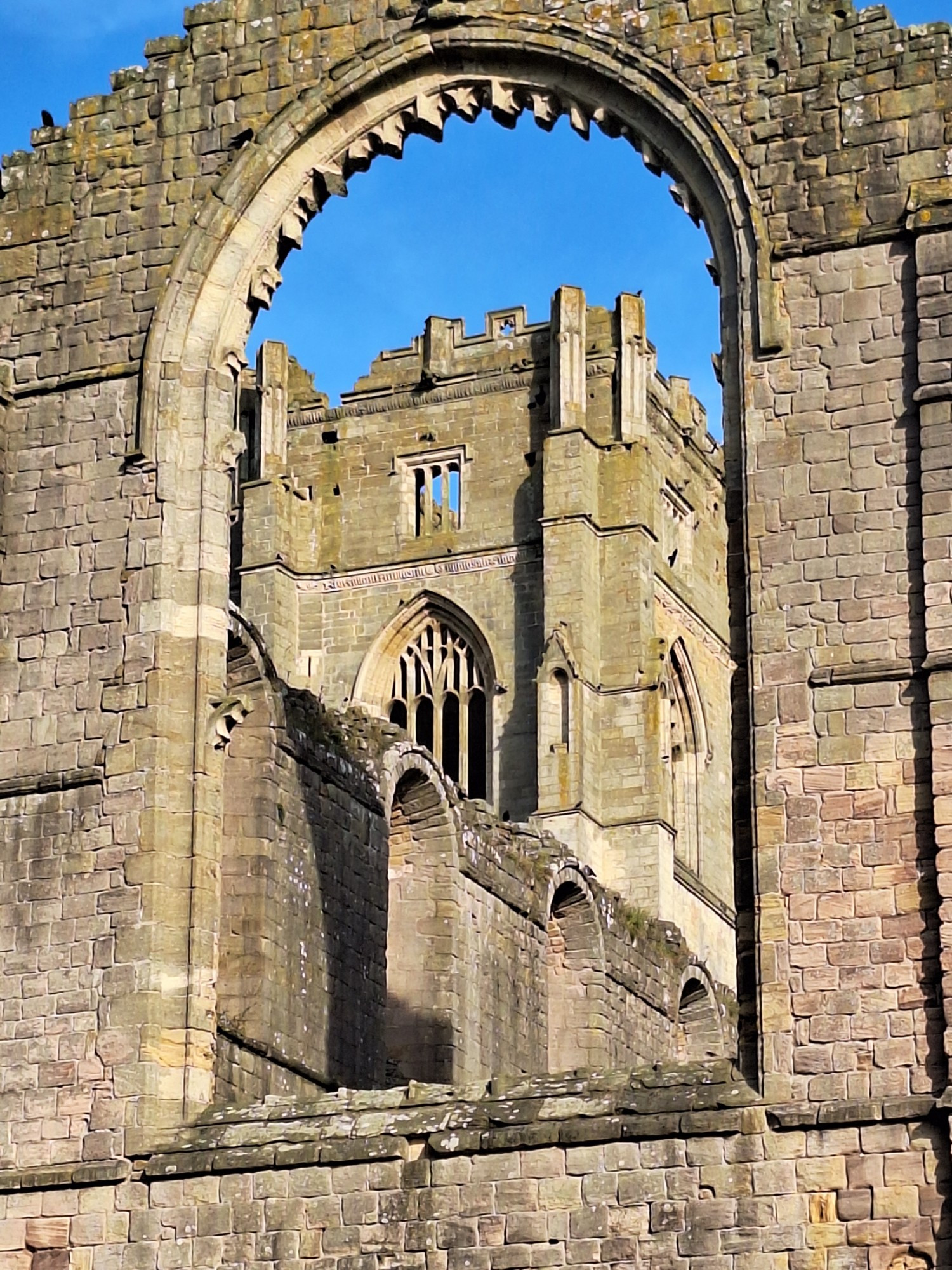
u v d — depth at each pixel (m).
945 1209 44.06
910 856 46.19
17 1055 51.50
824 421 48.62
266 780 60.50
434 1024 68.38
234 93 55.19
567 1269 45.88
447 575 125.88
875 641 47.41
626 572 121.31
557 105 52.75
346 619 127.50
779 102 50.28
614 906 81.12
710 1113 45.69
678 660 128.00
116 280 55.25
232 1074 56.72
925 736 46.69
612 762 119.06
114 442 54.44
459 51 53.19
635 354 124.69
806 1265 44.53
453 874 69.56
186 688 52.84
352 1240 47.53
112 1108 50.41
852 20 50.22
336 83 54.12
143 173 55.59
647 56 51.47
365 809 65.19
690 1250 45.19
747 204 49.91
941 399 47.75
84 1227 49.72
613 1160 46.09
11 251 56.25
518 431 126.56
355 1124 48.38
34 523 54.56
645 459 123.31
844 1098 45.31
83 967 51.56
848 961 46.00
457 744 125.25
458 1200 46.94
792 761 47.28
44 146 56.50
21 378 55.47
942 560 47.12
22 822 52.84
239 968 59.38
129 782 52.28
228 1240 48.50
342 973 62.94
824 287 49.19
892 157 49.34
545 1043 75.62
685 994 86.00
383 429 129.25
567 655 118.19
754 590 48.28
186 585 53.38
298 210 54.75
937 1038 45.22
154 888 51.53
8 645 54.00
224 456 54.16
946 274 48.31
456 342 129.12
